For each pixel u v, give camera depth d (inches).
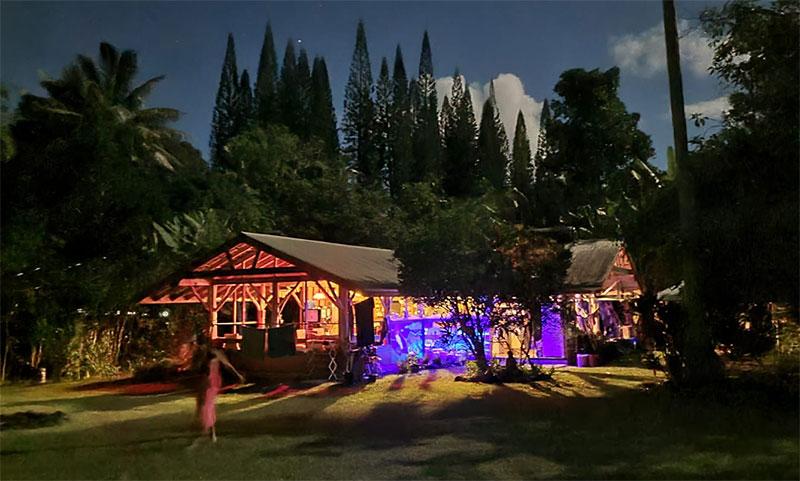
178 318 732.7
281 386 534.0
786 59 390.9
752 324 438.9
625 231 502.0
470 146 2792.8
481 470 253.9
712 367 424.5
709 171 419.5
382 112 2635.3
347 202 1505.9
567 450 282.7
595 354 669.9
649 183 871.7
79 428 370.0
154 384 575.5
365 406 424.8
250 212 1290.6
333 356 572.1
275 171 1582.2
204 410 324.2
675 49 441.7
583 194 1668.3
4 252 641.0
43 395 523.5
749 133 404.5
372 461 273.3
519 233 546.3
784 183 389.7
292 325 589.6
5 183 885.2
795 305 413.1
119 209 951.0
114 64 1398.9
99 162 960.9
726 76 423.8
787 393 393.7
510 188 2493.8
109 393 528.4
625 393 449.4
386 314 658.8
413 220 1833.2
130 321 706.8
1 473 269.1
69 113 1054.4
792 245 373.7
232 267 614.9
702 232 413.4
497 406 410.3
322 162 1711.4
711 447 279.3
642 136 1633.9
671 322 444.1
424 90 2933.1
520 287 525.0
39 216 796.6
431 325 719.7
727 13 414.3
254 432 345.1
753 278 404.5
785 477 231.9
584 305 760.3
